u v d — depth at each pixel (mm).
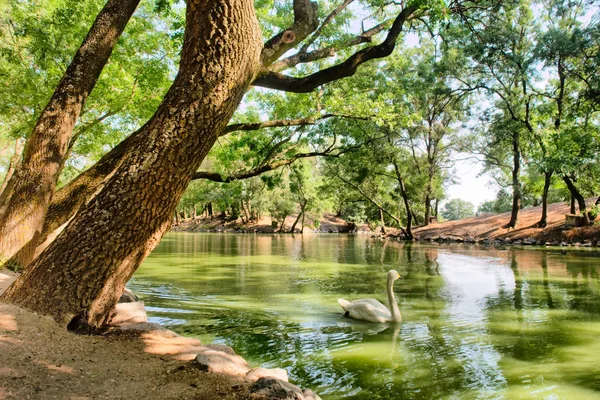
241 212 69688
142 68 14523
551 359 6035
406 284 13070
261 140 16203
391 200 44938
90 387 3570
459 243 33250
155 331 5508
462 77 31344
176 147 4836
